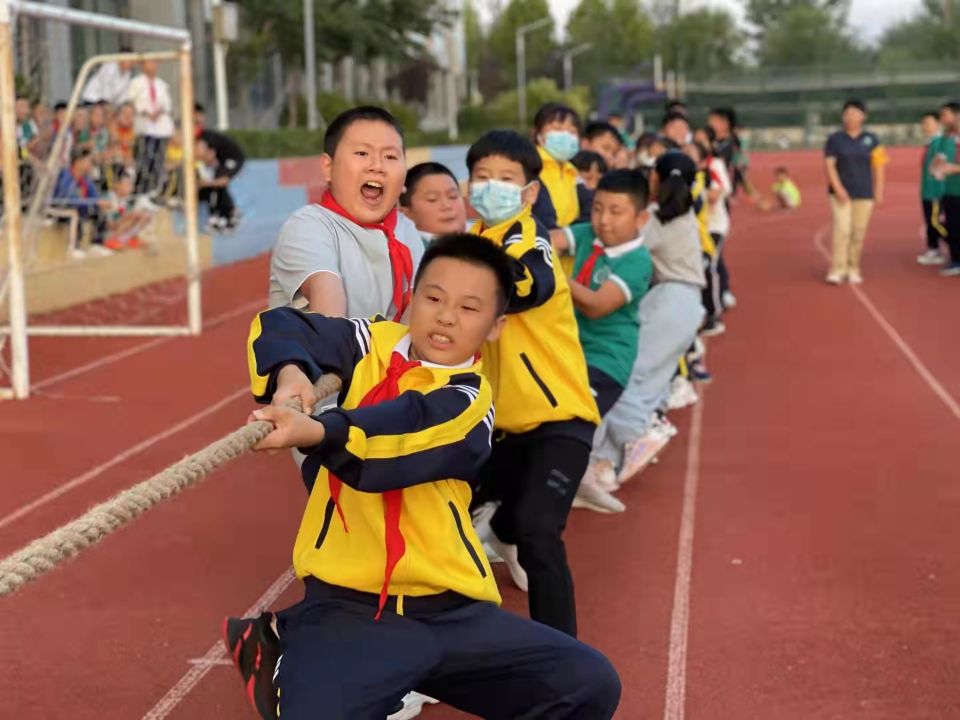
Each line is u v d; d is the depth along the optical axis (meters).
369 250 3.47
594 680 2.75
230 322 11.91
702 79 64.56
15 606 4.75
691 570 5.21
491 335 2.92
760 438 7.41
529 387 3.93
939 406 8.15
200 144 15.86
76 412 8.08
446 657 2.71
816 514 5.93
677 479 6.56
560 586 3.76
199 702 3.99
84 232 12.66
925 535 5.60
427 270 2.80
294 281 3.36
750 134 60.94
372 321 2.91
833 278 14.14
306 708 2.54
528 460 3.96
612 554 5.41
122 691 4.07
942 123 14.58
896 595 4.89
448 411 2.63
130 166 12.66
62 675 4.18
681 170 6.35
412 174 4.40
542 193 5.46
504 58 93.00
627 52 95.75
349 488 2.73
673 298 6.21
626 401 5.99
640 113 59.81
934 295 13.10
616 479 6.09
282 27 29.33
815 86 62.47
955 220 14.30
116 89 12.87
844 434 7.47
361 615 2.69
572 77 92.56
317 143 24.00
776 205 27.36
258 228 17.91
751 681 4.15
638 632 4.56
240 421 7.88
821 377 9.16
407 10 33.19
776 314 12.14
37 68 13.44
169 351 10.33
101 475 6.61
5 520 5.83
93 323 11.67
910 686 4.10
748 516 5.92
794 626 4.60
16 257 8.37
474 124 53.31
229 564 5.23
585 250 5.18
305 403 2.50
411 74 44.69
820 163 46.03
